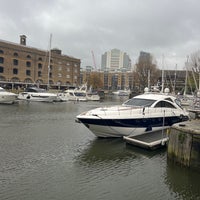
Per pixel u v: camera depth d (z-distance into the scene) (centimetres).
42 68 7881
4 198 745
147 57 8194
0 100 3431
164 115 1501
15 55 7219
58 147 1273
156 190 830
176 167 1003
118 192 809
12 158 1080
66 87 8556
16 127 1766
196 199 779
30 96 4153
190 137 953
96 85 8875
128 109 1434
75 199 756
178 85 7169
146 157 1144
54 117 2344
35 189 806
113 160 1101
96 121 1339
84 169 990
